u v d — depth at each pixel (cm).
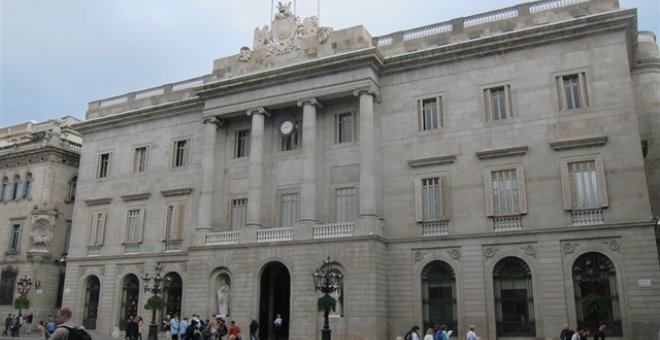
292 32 4281
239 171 4353
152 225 4700
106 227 4956
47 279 5538
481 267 3441
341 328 3503
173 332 3769
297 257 3741
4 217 5884
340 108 4088
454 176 3647
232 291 3894
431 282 3606
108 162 5128
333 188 3962
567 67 3478
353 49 3988
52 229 5647
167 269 4509
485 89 3691
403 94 3925
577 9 3550
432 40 3938
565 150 3375
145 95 5159
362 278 3516
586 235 3219
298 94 4053
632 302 3047
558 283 3231
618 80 3328
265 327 4016
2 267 5706
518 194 3444
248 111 4222
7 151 5984
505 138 3556
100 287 4831
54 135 5859
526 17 3675
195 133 4712
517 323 3319
